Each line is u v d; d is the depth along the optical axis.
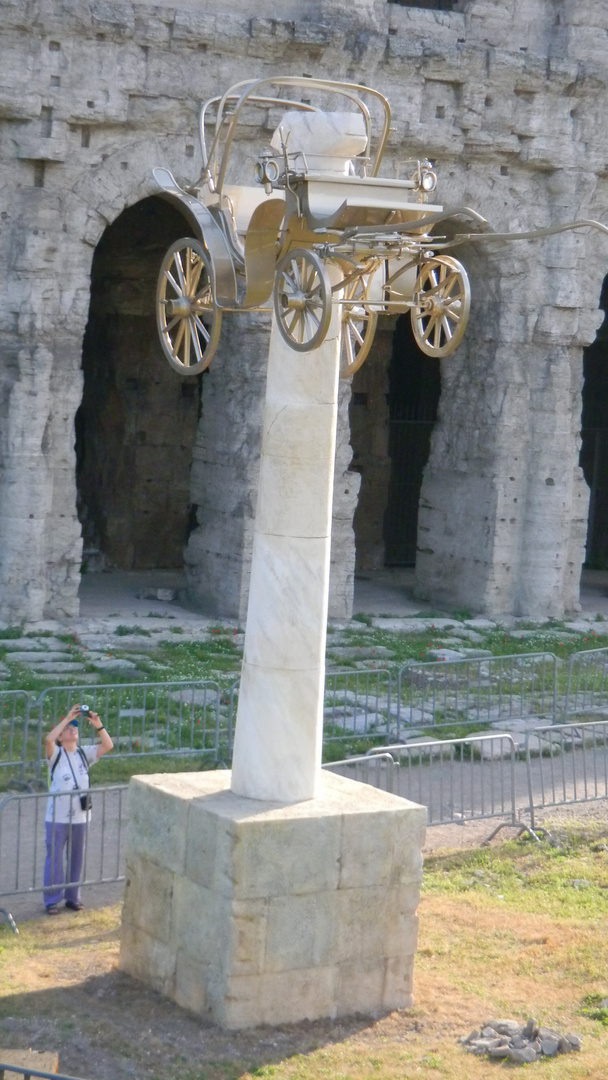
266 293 10.22
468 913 12.78
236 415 25.50
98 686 17.00
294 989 10.00
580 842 15.48
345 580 26.45
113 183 23.64
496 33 27.03
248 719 10.32
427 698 21.41
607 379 37.31
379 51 25.08
